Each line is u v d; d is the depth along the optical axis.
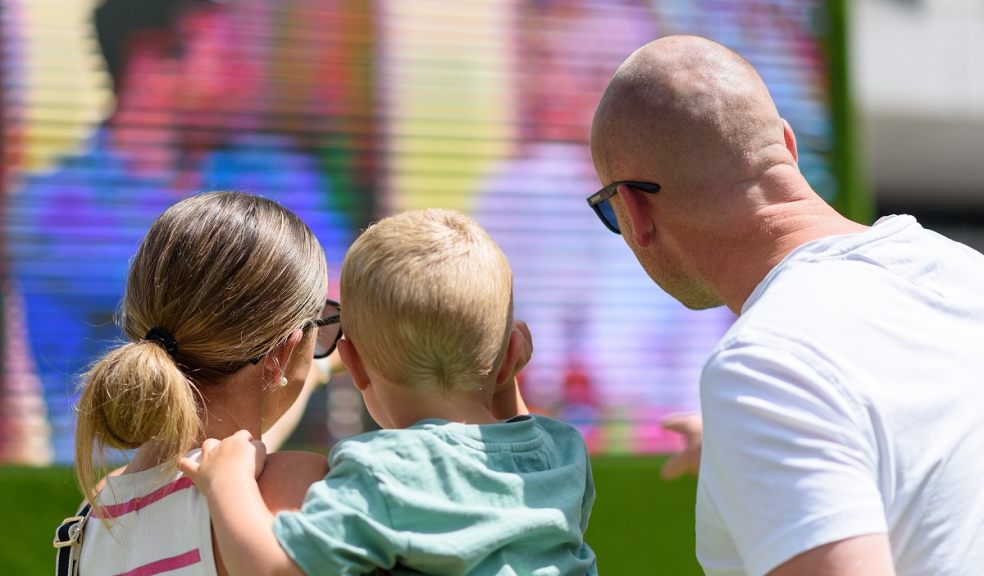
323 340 4.54
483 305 3.81
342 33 11.28
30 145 10.31
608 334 11.67
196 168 10.75
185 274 3.76
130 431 3.53
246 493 3.42
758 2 12.50
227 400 3.87
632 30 12.16
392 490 3.42
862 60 18.92
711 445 3.17
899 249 3.55
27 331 10.09
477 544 3.41
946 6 19.31
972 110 19.25
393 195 11.32
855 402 3.05
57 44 10.47
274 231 3.91
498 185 11.62
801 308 3.25
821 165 12.48
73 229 10.33
